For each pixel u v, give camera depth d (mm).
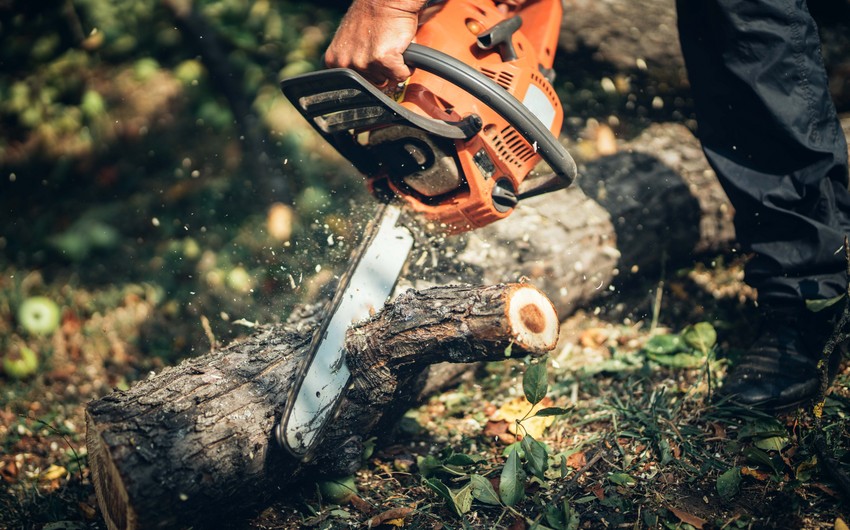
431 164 1634
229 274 2240
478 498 1608
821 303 1686
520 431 1764
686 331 1933
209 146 2695
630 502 1599
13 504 1712
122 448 1507
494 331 1531
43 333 2168
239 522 1633
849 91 2234
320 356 1590
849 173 1800
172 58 2639
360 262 1641
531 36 1792
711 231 2162
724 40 1700
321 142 2547
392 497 1663
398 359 1601
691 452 1672
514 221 2012
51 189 2578
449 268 1908
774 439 1648
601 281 2062
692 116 2393
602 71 2438
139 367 2100
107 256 2383
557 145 1652
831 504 1566
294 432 1556
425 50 1591
